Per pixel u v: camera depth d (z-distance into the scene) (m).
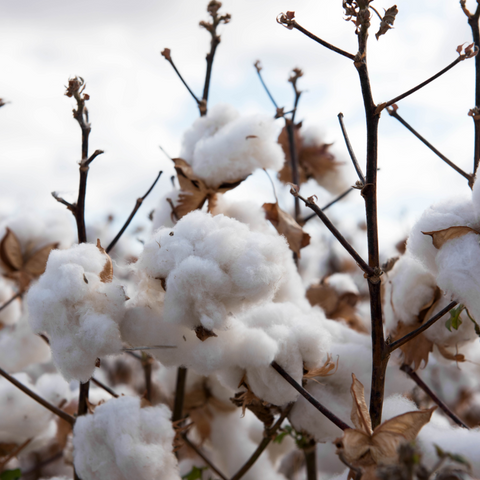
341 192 1.33
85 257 0.86
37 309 0.85
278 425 0.94
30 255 1.13
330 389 0.93
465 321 0.96
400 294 0.96
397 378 0.96
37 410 1.06
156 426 0.87
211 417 1.11
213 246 0.84
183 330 0.87
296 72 1.22
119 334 0.86
